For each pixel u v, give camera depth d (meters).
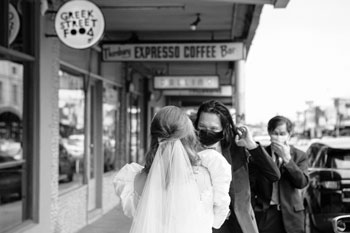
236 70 11.78
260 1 6.39
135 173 3.05
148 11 9.20
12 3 6.22
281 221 4.38
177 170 2.88
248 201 3.59
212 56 9.38
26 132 6.55
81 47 6.46
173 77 13.07
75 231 8.49
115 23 10.24
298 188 4.38
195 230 2.84
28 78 6.58
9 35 6.07
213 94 19.19
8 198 6.09
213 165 3.00
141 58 9.47
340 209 7.06
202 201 2.93
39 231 6.57
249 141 3.63
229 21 10.15
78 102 8.91
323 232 7.20
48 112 6.92
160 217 2.84
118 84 12.07
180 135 2.94
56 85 7.30
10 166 6.11
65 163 8.14
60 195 7.71
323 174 7.21
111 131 11.55
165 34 11.50
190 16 9.69
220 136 3.51
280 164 4.41
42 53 6.70
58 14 6.47
